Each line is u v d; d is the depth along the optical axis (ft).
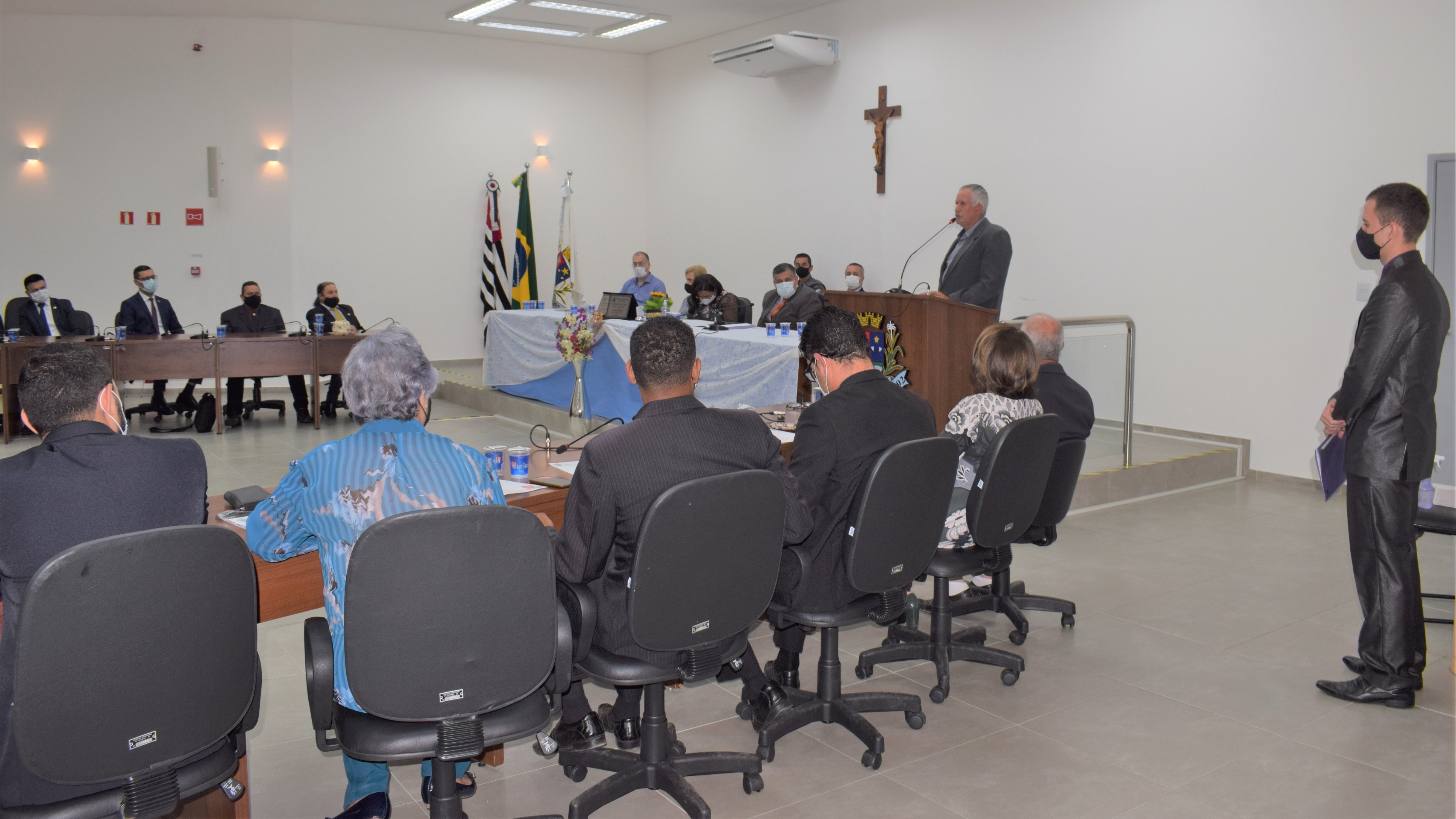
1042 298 24.11
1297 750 8.38
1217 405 20.72
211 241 31.24
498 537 5.54
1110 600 12.39
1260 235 19.77
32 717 4.67
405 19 31.45
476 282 35.22
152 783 5.25
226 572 5.14
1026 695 9.59
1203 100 20.52
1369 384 8.84
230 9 29.81
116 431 6.04
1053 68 23.34
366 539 5.26
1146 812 7.41
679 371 6.78
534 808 7.63
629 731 8.35
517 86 35.09
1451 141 17.13
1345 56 18.33
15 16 28.94
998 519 9.06
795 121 30.83
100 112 29.89
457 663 5.63
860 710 8.81
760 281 32.83
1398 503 8.95
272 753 8.53
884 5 27.45
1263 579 13.16
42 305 25.64
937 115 26.25
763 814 7.46
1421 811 7.38
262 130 31.35
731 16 30.83
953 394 16.06
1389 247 8.95
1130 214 22.02
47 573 4.57
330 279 32.71
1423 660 9.29
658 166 37.04
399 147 33.35
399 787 8.00
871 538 7.66
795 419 12.92
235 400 25.98
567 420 23.48
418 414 6.31
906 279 27.58
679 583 6.47
